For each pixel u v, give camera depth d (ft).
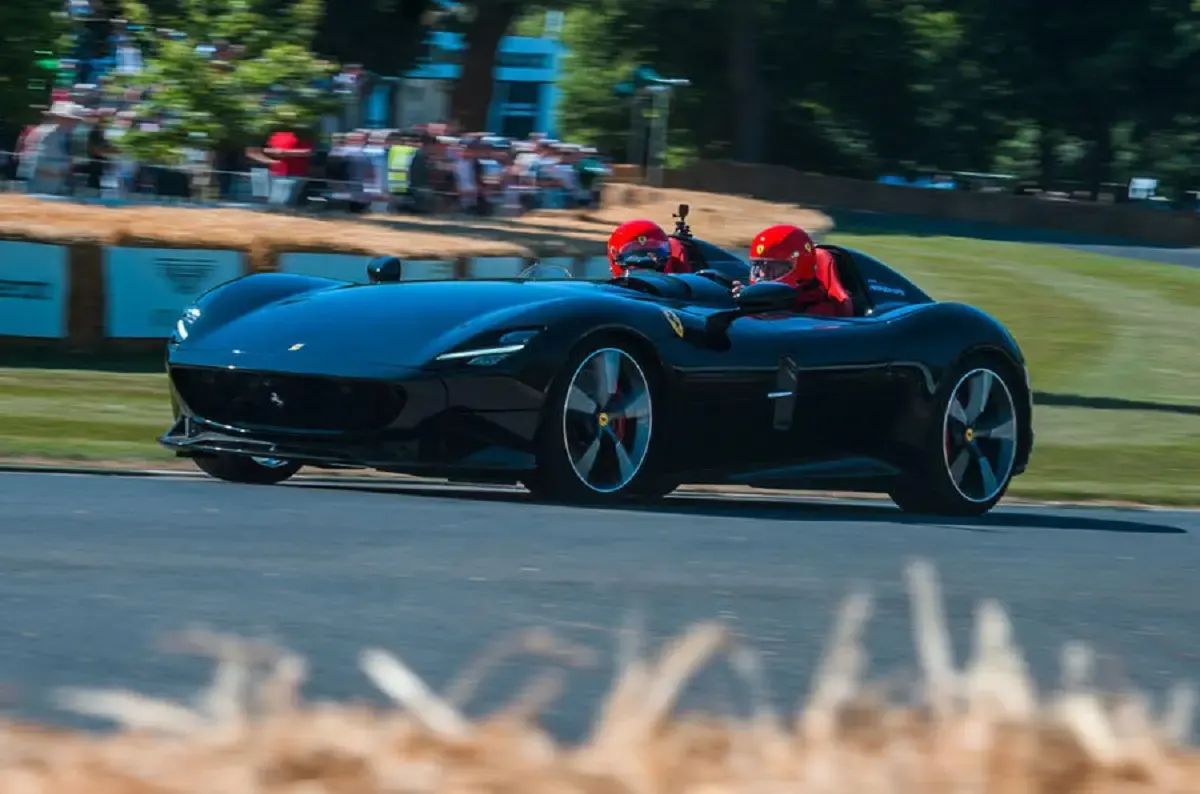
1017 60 303.27
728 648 19.24
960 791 9.89
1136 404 84.17
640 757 10.09
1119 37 297.12
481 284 40.06
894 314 43.60
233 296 39.32
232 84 117.60
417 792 9.45
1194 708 17.03
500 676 17.08
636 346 37.55
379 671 10.93
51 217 81.51
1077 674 17.90
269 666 16.97
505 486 45.42
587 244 95.55
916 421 43.09
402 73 246.47
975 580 27.32
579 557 26.81
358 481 43.98
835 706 11.92
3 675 16.25
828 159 309.42
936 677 11.89
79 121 110.22
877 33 291.17
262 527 28.58
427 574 24.16
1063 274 171.73
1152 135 346.74
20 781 9.57
